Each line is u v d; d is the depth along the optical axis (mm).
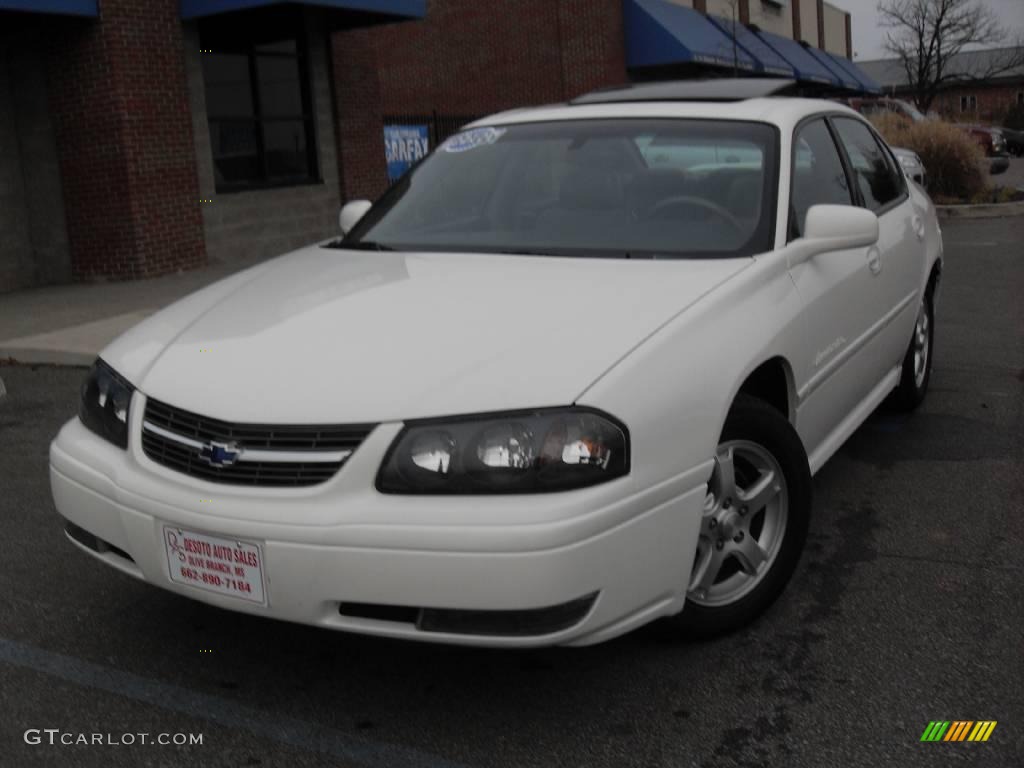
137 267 12148
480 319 3082
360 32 15508
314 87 14781
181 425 2938
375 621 2754
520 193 4188
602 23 25359
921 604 3611
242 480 2805
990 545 4098
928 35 44062
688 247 3738
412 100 28062
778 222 3793
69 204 12258
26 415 6480
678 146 4137
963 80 62594
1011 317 8664
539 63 26328
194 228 12891
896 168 5625
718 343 3141
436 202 4344
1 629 3600
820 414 4004
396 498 2682
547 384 2754
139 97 12023
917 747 2801
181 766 2803
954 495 4637
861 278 4316
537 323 3037
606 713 3004
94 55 11773
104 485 3057
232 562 2807
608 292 3268
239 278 3922
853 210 3832
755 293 3451
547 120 4555
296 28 14438
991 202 18859
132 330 3572
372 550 2654
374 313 3195
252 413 2805
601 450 2701
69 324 9195
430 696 3125
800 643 3361
